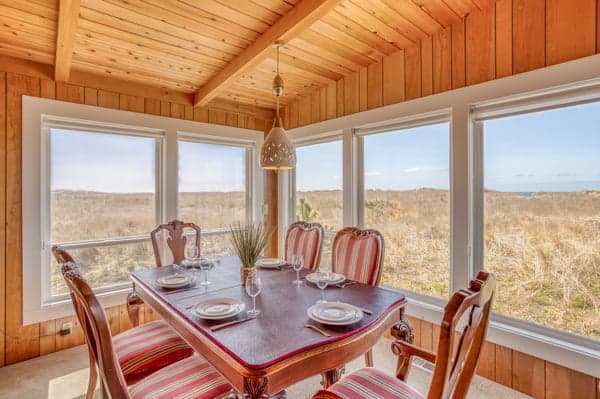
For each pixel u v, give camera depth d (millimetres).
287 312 1591
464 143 2359
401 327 1728
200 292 1913
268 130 4035
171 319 1691
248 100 3717
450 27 2438
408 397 1345
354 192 3209
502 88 2160
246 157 3965
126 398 1150
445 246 2594
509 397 2074
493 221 2330
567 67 1898
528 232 2168
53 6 1979
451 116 2475
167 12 2143
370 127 3070
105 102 2852
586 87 1898
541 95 2061
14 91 2436
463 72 2373
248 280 1655
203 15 2197
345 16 2326
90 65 2654
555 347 1970
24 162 2473
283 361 1179
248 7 2145
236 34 2424
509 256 2256
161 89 3160
